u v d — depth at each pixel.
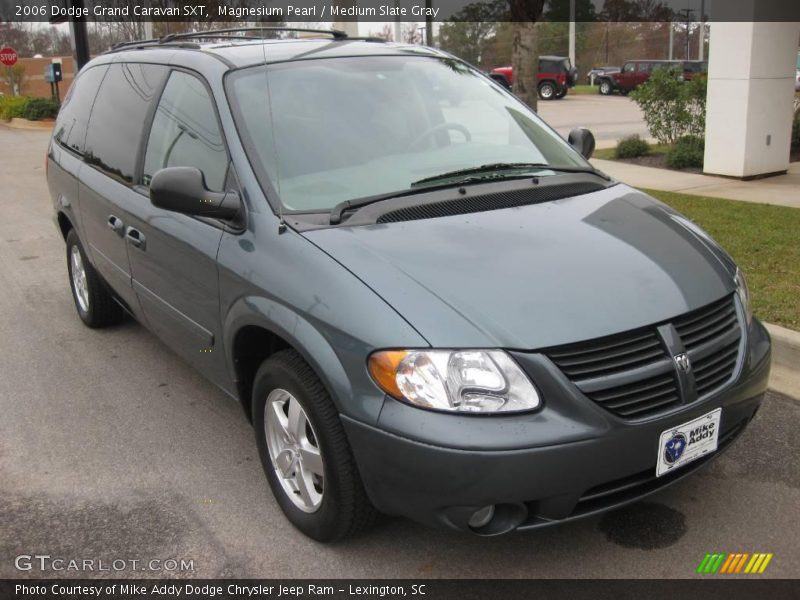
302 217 3.19
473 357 2.54
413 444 2.52
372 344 2.63
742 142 10.70
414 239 3.01
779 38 10.55
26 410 4.50
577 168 3.93
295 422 3.07
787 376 4.48
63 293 6.74
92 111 5.25
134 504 3.51
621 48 63.56
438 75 4.20
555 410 2.53
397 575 2.96
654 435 2.63
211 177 3.58
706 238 3.44
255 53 3.97
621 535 3.14
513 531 2.61
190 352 3.92
